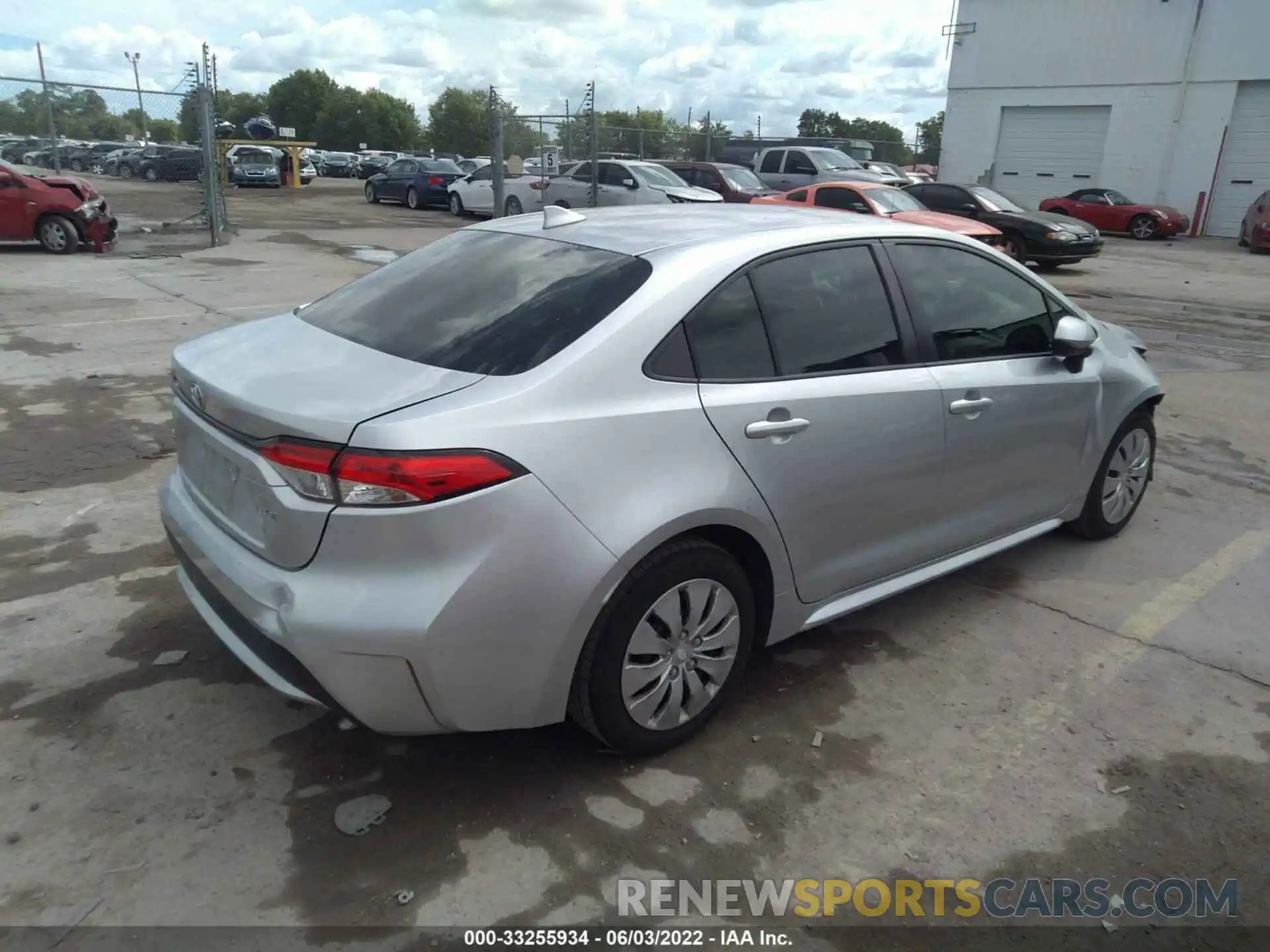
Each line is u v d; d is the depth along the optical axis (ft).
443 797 9.21
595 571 8.48
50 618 12.21
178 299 35.17
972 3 99.19
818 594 10.96
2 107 72.18
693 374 9.36
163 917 7.72
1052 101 96.22
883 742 10.30
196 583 9.74
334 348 9.66
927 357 11.63
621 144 94.63
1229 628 12.94
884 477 11.07
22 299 34.09
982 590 13.96
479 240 11.71
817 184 55.31
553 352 8.76
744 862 8.56
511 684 8.45
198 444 9.57
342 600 7.88
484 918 7.84
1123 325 37.63
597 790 9.38
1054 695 11.28
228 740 9.93
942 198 58.59
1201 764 10.09
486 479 7.89
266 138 148.05
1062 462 13.92
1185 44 87.40
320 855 8.43
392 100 338.13
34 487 16.57
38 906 7.77
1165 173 90.99
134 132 80.23
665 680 9.59
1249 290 49.16
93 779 9.28
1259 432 22.53
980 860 8.68
